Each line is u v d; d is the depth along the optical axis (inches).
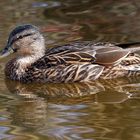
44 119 500.4
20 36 634.2
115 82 604.1
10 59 671.1
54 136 461.1
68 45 638.5
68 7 838.5
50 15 807.7
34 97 565.0
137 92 569.3
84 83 608.7
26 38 634.2
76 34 730.2
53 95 571.5
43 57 629.0
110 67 611.8
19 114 514.9
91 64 612.4
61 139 454.3
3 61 667.4
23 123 492.1
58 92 581.6
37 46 636.7
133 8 821.2
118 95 562.6
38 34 639.8
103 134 462.3
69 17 799.1
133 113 507.8
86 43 641.0
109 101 544.4
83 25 765.9
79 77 610.9
